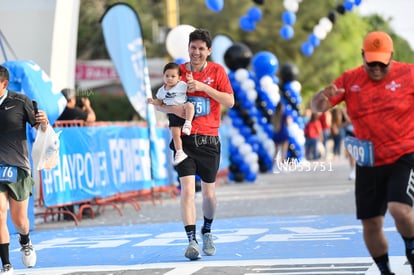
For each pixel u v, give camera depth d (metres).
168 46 26.72
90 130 24.00
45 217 22.95
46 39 27.81
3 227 13.03
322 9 76.69
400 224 10.35
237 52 38.03
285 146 43.59
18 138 13.36
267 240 16.64
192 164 14.31
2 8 27.69
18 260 15.42
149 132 28.59
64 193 22.33
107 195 24.86
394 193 10.30
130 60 27.84
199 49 14.28
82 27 70.62
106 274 13.12
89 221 23.19
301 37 76.62
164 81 14.34
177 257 14.73
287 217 21.53
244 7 75.94
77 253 15.98
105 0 71.88
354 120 10.73
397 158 10.48
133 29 27.70
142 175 27.83
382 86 10.55
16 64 20.17
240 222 20.70
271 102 39.09
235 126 38.66
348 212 22.12
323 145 58.78
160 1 79.88
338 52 78.50
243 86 38.16
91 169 23.94
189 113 14.03
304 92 79.31
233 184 38.19
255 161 38.84
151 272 13.09
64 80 28.47
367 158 10.49
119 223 22.23
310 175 42.88
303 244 15.76
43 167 14.19
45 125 13.85
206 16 76.25
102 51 71.44
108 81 52.81
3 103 13.33
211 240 14.85
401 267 12.59
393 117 10.48
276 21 76.38
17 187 13.38
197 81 14.07
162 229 20.03
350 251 14.57
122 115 63.16
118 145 26.03
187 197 14.24
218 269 13.12
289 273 12.52
